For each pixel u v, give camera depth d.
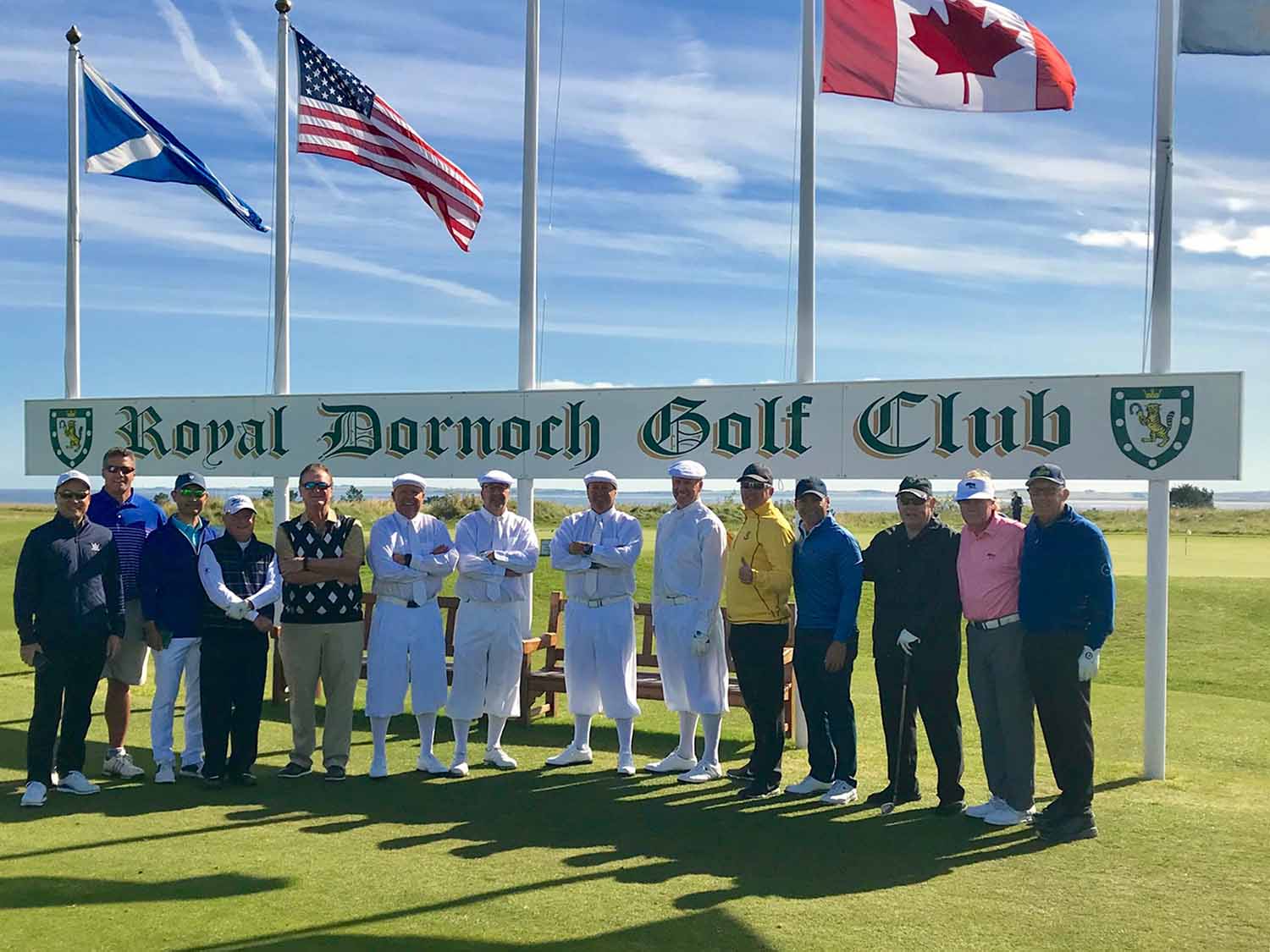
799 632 6.47
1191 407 6.92
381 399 9.12
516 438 8.69
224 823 5.77
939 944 4.13
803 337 7.85
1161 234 7.03
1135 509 30.69
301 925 4.25
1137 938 4.20
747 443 8.00
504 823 5.81
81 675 6.33
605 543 7.06
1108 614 5.51
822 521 6.43
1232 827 5.74
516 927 4.26
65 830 5.58
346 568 6.70
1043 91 7.36
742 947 4.07
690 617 6.85
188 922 4.28
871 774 6.88
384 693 6.80
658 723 8.63
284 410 9.46
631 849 5.35
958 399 7.48
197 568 6.68
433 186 9.08
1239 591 13.38
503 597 7.05
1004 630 5.79
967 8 7.44
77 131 10.08
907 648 6.04
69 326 10.16
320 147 8.73
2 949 3.98
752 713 6.47
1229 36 6.90
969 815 5.92
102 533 6.39
